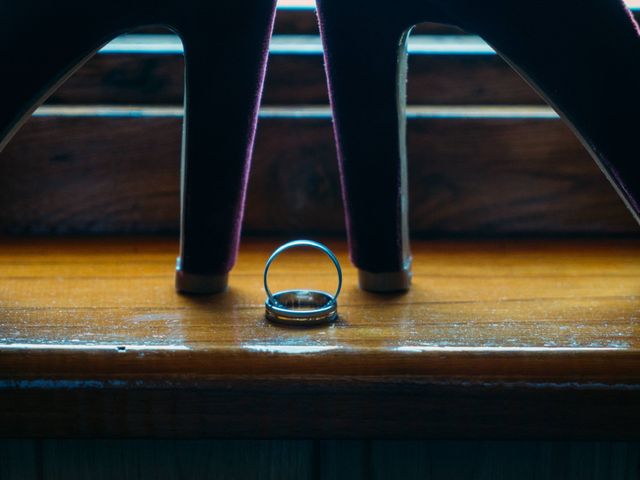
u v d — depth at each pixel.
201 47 0.28
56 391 0.27
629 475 0.28
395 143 0.29
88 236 0.36
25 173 0.36
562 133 0.36
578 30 0.28
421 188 0.36
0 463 0.28
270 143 0.36
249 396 0.27
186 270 0.31
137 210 0.36
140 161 0.36
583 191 0.36
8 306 0.30
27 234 0.36
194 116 0.29
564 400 0.27
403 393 0.27
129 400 0.27
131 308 0.30
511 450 0.28
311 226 0.36
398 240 0.31
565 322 0.29
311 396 0.27
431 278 0.32
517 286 0.32
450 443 0.28
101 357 0.27
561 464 0.28
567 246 0.36
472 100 0.36
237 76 0.28
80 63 0.29
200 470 0.28
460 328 0.28
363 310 0.30
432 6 0.28
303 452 0.28
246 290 0.31
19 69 0.28
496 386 0.27
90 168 0.36
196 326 0.28
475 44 0.37
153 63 0.36
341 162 0.30
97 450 0.28
